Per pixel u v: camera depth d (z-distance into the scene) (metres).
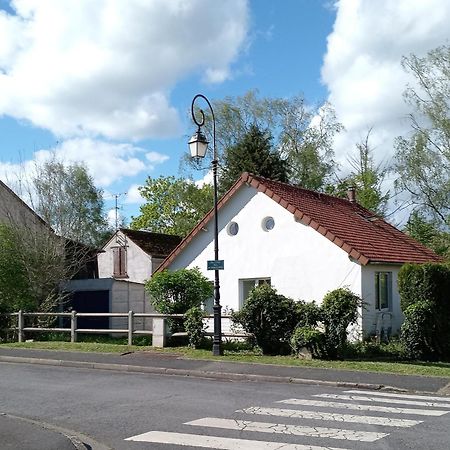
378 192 43.41
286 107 44.16
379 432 8.09
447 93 34.38
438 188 35.03
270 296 16.84
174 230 55.72
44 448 7.29
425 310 17.31
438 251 36.03
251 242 22.66
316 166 43.31
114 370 15.34
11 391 11.87
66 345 19.11
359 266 19.81
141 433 8.18
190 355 16.42
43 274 25.73
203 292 19.70
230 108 43.19
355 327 19.38
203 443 7.55
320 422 8.74
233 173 39.72
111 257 41.97
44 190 28.41
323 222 21.53
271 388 12.22
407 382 12.56
